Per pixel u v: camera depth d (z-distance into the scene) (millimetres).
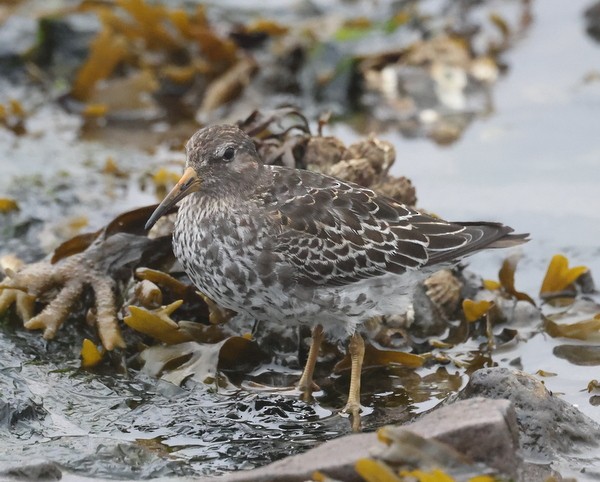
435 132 17688
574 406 10078
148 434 10023
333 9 21797
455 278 12555
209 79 19047
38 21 19844
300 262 10586
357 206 11023
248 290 10719
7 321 11750
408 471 8367
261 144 12828
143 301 11336
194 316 11836
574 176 15953
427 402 10695
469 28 20516
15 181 15703
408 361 11344
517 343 11906
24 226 14430
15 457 9312
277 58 19219
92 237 12188
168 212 12164
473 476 8492
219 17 21109
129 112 18672
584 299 12797
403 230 11055
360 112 18484
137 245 11883
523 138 17281
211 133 11047
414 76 18781
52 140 17422
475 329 12094
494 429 8617
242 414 10430
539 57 20062
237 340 11117
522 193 15477
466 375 11258
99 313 11375
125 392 10719
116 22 19062
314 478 8391
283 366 11422
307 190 10969
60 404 10430
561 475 9070
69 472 9211
